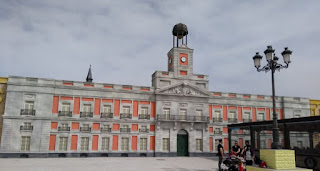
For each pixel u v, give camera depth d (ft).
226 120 143.02
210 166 80.74
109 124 124.98
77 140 119.34
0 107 114.11
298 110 155.33
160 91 132.05
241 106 147.13
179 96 135.23
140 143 127.85
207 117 136.56
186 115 134.21
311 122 66.74
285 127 75.10
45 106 117.50
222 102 143.95
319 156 63.67
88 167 75.41
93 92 125.59
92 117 123.13
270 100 152.76
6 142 109.81
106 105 126.93
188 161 100.37
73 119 120.16
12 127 111.65
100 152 121.29
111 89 127.85
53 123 117.70
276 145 40.88
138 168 73.61
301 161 69.00
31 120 114.62
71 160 100.01
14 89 114.52
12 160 97.50
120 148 124.47
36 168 72.13
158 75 134.51
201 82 141.18
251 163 55.21
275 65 49.67
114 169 70.85
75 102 122.72
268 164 38.32
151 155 127.75
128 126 127.75
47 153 113.91
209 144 137.39
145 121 129.80
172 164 87.20
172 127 131.75
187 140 133.90
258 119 148.56
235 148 60.13
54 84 120.06
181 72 139.23
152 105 132.98
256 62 54.70
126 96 129.80
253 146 93.97
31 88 116.88
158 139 128.88
